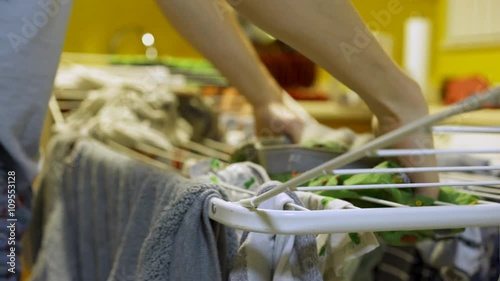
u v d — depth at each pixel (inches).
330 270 19.9
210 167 27.1
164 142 38.2
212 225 19.9
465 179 27.9
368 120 66.3
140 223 24.6
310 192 21.4
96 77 47.3
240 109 52.9
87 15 71.0
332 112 66.1
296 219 16.2
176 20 29.9
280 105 35.5
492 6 73.0
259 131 35.5
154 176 24.8
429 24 80.6
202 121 46.4
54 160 34.6
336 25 20.1
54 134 39.3
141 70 56.8
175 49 74.9
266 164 28.8
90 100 42.2
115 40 72.2
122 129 37.7
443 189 24.7
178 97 47.2
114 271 25.2
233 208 17.1
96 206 30.0
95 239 30.6
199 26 30.2
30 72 21.1
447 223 17.2
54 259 32.1
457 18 79.7
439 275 28.9
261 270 19.0
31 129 22.1
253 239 19.1
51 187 34.6
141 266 20.3
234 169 25.6
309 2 19.7
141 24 73.4
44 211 36.4
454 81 71.2
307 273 18.2
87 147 32.3
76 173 32.5
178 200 19.8
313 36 20.1
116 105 41.9
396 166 23.0
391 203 19.9
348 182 22.2
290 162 28.5
